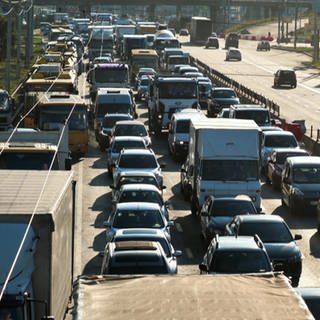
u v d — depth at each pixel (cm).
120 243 6028
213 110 16950
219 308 3139
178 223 8819
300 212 9262
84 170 11688
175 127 12600
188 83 14738
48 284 4112
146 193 8175
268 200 10119
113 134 12281
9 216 3988
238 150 8988
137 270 5747
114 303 3206
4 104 13988
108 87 16975
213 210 7800
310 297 4859
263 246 6156
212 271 5909
